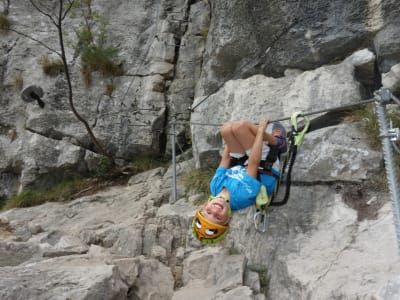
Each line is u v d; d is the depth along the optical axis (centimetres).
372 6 503
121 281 411
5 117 839
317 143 464
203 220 365
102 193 733
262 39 579
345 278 357
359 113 482
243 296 396
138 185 729
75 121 804
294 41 550
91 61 812
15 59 865
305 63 552
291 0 547
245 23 591
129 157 796
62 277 384
